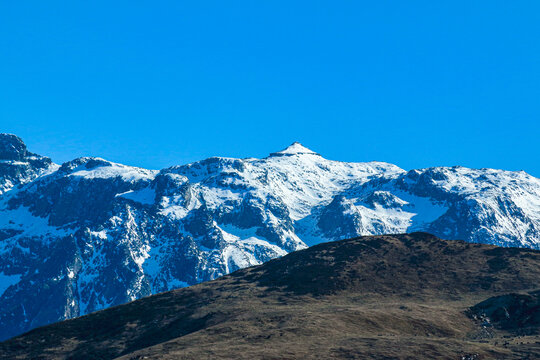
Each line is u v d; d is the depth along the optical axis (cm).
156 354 7900
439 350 7562
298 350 7494
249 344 8000
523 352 7675
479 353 7569
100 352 10962
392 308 10481
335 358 7188
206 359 7144
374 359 7175
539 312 10200
